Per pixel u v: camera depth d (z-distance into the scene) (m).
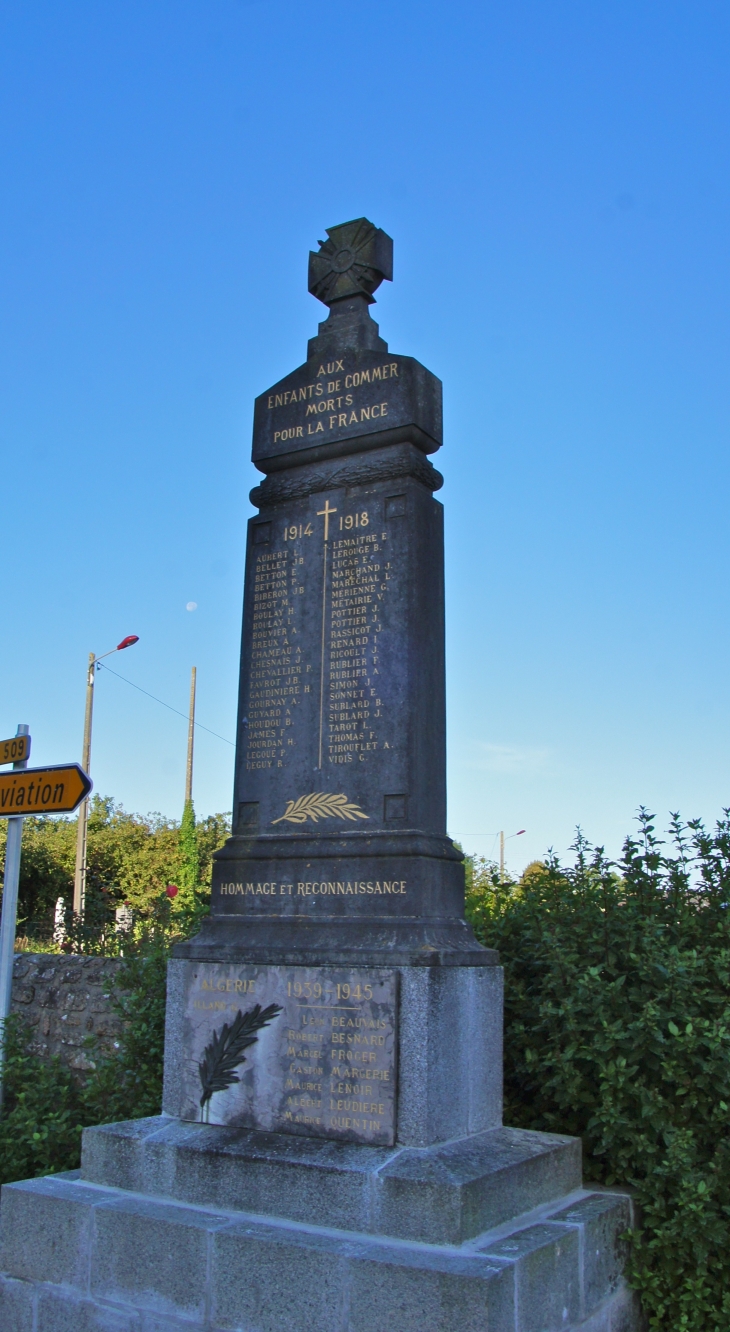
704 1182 4.95
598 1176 5.59
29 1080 7.88
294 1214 4.74
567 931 6.36
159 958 7.59
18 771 8.66
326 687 5.83
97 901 13.34
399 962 5.01
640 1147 5.26
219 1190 4.97
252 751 6.04
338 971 5.16
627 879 6.89
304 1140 5.04
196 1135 5.27
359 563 5.87
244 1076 5.34
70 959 9.00
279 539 6.21
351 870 5.46
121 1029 8.32
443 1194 4.42
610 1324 4.86
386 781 5.52
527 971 6.53
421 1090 4.84
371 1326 4.16
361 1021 5.04
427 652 5.72
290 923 5.53
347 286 6.36
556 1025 6.04
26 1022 8.85
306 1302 4.33
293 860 5.66
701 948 6.23
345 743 5.70
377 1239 4.48
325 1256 4.31
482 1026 5.32
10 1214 5.28
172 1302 4.67
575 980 5.96
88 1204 5.04
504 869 8.80
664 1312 5.00
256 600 6.21
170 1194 5.12
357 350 6.18
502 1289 4.07
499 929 6.73
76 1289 4.98
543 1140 5.28
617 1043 5.52
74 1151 6.78
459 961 5.16
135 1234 4.84
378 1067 4.94
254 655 6.15
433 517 5.97
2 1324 5.16
